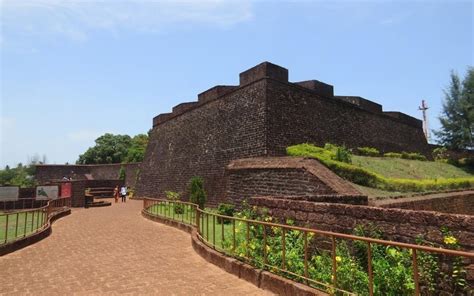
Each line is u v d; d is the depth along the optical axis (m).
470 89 36.72
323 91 25.03
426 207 14.98
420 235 5.25
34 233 11.50
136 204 28.80
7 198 23.50
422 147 37.09
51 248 10.27
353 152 25.86
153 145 35.41
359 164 21.12
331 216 6.82
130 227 14.52
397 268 5.02
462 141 36.22
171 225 14.66
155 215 16.66
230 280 6.65
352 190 13.33
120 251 9.60
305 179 14.04
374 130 29.86
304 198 9.51
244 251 7.05
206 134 24.95
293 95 21.84
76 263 8.33
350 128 26.66
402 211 5.54
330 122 24.61
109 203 28.98
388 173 21.48
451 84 37.62
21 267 8.06
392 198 14.55
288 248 6.86
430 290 4.79
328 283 5.22
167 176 29.92
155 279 6.83
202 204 17.88
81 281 6.82
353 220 6.34
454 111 37.22
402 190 17.66
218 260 7.66
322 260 6.13
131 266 7.89
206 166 24.03
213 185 22.72
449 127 37.31
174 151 29.69
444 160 36.03
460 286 4.58
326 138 23.64
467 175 30.72
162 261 8.31
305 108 22.56
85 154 60.12
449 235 4.89
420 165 28.83
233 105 22.48
